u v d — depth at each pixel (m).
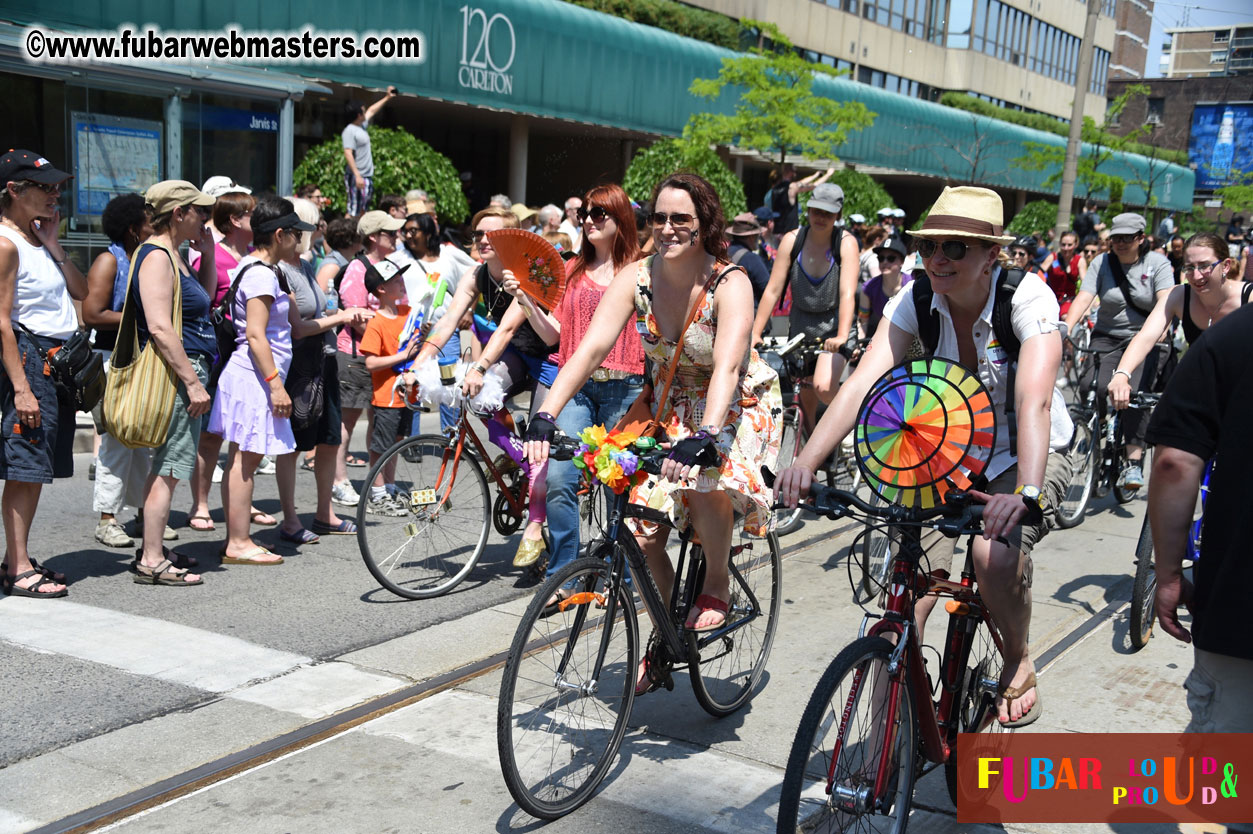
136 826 3.07
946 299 3.11
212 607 4.93
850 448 7.13
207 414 6.08
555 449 3.23
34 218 4.78
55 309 4.84
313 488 7.46
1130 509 7.89
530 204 21.19
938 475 2.74
